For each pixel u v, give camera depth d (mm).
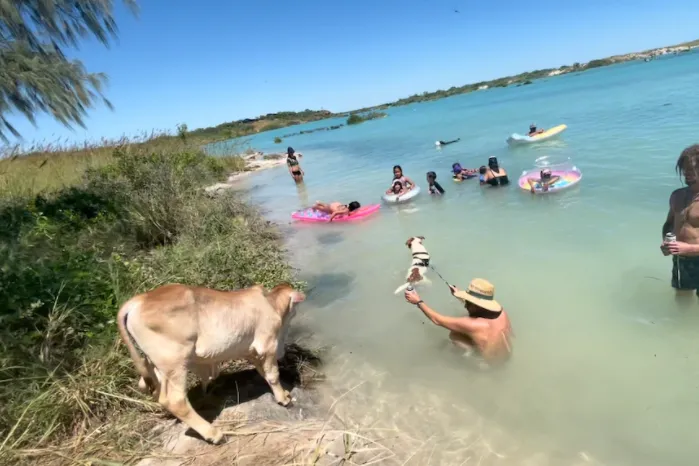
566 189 9445
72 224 7453
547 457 3381
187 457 3248
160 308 3170
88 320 4344
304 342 5203
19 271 4406
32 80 7113
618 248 6500
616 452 3385
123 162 12094
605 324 4910
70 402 3627
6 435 3379
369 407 4043
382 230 9109
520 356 4586
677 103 18125
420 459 3396
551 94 39875
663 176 9156
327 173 17562
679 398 3799
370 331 5383
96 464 3182
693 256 4531
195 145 20797
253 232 8617
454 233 8242
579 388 4074
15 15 7391
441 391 4219
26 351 3846
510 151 15461
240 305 3600
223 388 4113
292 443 3385
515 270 6383
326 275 7164
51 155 14516
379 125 43969
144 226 8008
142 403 3775
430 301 5879
